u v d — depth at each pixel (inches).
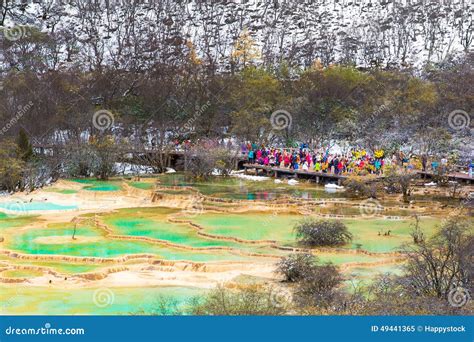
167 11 5113.2
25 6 4266.7
